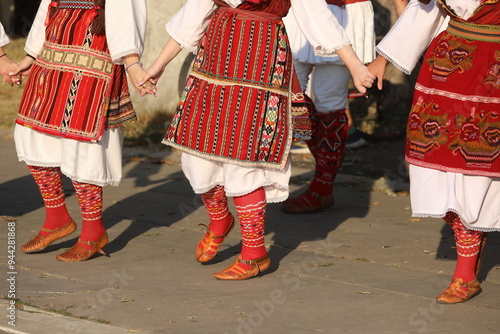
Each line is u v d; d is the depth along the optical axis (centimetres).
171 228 962
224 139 719
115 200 1109
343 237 928
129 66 755
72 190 1160
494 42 649
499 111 654
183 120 735
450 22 664
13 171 1295
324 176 1046
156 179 1259
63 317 621
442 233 948
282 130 727
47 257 823
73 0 773
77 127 766
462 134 657
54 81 773
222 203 783
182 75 1670
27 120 783
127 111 800
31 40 818
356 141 1493
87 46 768
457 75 655
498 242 912
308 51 1027
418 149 675
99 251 821
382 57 705
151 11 1664
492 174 659
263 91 717
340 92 1032
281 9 723
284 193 765
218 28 720
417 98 676
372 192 1192
